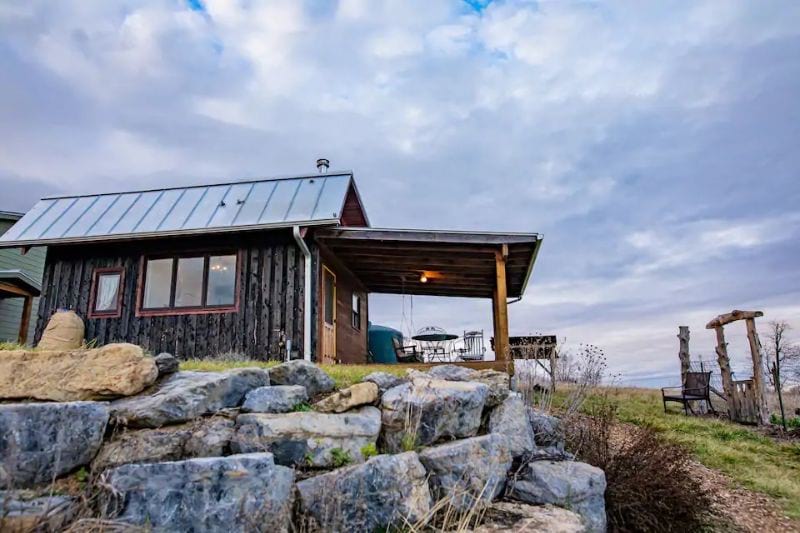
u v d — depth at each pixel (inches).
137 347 163.3
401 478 148.2
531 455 197.5
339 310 469.4
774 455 302.2
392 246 406.9
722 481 255.9
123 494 111.6
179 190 464.8
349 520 134.3
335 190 432.8
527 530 145.0
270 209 411.5
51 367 156.4
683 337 500.7
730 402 410.9
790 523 213.6
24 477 115.5
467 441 175.5
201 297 398.3
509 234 370.0
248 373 178.5
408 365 303.1
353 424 168.1
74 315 350.3
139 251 412.8
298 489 134.9
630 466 205.8
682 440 313.4
